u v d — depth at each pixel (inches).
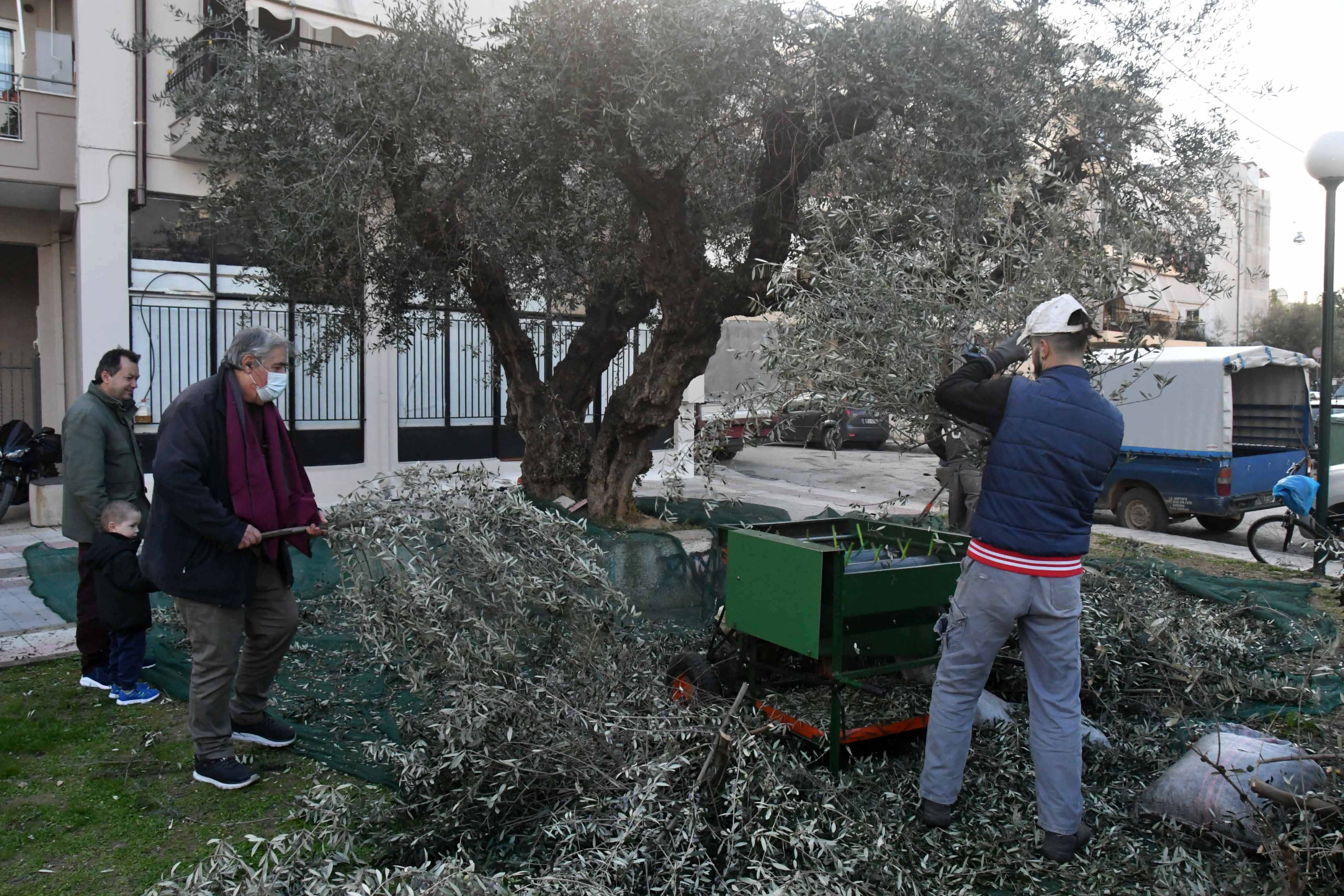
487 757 124.6
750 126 269.0
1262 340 1234.0
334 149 251.3
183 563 142.3
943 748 128.4
